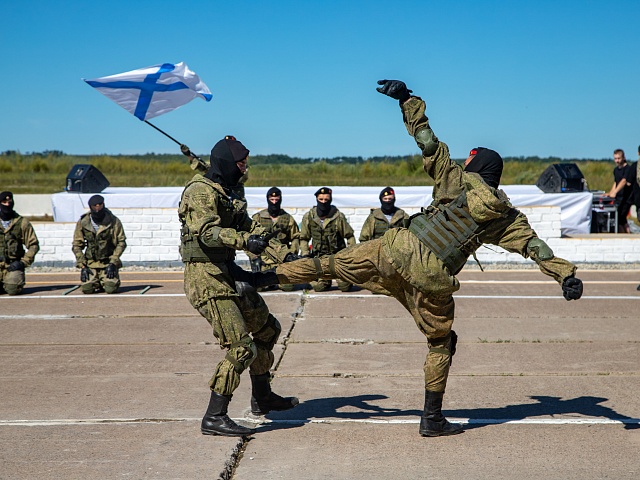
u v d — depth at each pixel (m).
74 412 6.25
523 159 52.09
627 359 8.16
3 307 11.45
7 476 4.82
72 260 16.45
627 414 6.19
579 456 5.20
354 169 42.72
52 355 8.40
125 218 16.59
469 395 6.80
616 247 16.61
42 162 56.06
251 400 6.14
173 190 20.22
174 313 10.90
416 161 42.22
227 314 5.45
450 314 5.43
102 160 49.97
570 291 5.03
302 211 16.62
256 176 40.62
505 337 9.27
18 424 5.94
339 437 5.62
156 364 7.97
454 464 5.05
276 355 8.34
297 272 5.46
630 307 11.30
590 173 43.75
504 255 16.70
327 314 10.78
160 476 4.81
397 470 4.95
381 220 13.41
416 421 6.02
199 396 6.75
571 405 6.47
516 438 5.58
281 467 5.02
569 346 8.78
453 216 5.22
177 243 16.62
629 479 4.79
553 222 16.67
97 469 4.94
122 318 10.55
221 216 5.53
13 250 12.77
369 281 5.38
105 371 7.69
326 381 7.30
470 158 5.52
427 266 5.18
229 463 5.04
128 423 5.94
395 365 7.90
